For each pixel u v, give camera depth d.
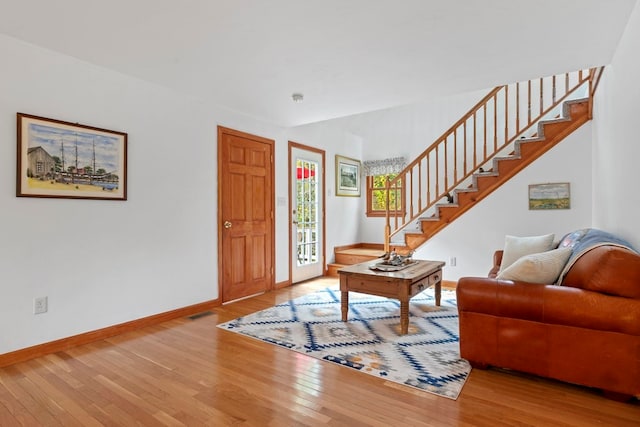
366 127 6.56
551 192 4.10
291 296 4.34
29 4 2.01
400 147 6.27
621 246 2.02
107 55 2.70
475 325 2.25
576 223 3.98
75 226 2.79
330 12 2.11
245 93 3.55
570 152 4.00
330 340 2.85
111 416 1.82
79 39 2.45
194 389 2.09
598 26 2.30
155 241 3.35
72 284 2.77
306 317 3.48
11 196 2.46
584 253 2.11
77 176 2.79
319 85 3.34
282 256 4.85
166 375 2.27
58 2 1.99
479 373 2.26
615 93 2.73
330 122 5.85
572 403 1.90
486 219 4.48
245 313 3.65
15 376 2.26
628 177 2.37
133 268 3.17
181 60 2.79
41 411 1.87
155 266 3.34
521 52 2.68
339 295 4.35
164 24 2.24
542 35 2.42
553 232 4.09
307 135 5.34
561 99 4.16
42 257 2.61
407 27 2.29
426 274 3.28
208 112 3.84
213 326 3.25
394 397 1.99
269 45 2.53
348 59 2.77
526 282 2.20
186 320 3.44
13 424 1.76
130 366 2.40
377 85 3.34
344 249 6.18
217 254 3.94
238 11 2.09
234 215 4.14
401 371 2.29
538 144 4.16
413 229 5.12
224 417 1.80
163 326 3.26
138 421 1.77
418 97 3.70
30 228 2.55
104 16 2.14
